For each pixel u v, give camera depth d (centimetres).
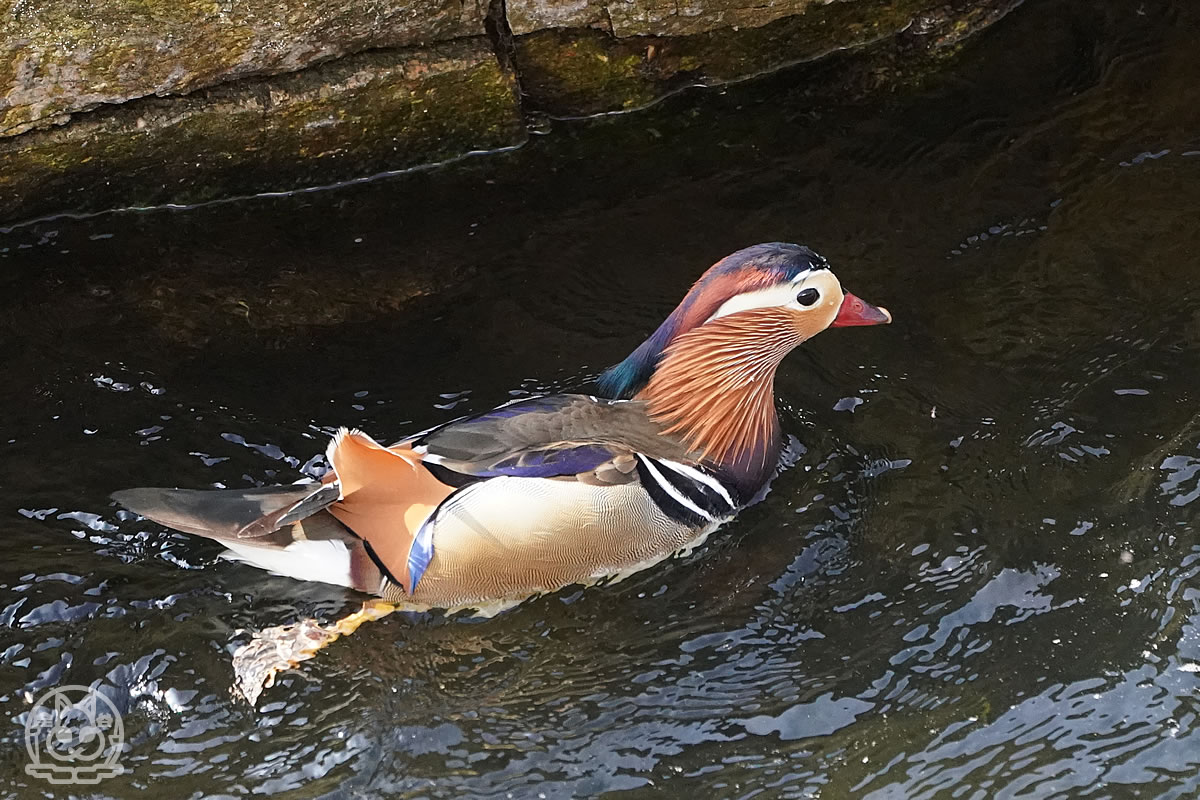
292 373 980
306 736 741
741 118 1211
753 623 818
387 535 793
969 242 1079
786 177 1152
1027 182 1126
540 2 1097
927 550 855
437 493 791
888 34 1252
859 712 757
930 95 1219
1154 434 916
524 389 970
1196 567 821
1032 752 727
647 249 1090
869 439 938
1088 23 1273
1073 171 1132
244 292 1048
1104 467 898
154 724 743
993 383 970
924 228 1093
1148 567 827
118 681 763
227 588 824
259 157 1114
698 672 787
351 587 823
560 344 1009
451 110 1138
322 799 705
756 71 1239
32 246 1091
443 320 1030
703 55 1202
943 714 752
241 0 1009
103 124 1047
